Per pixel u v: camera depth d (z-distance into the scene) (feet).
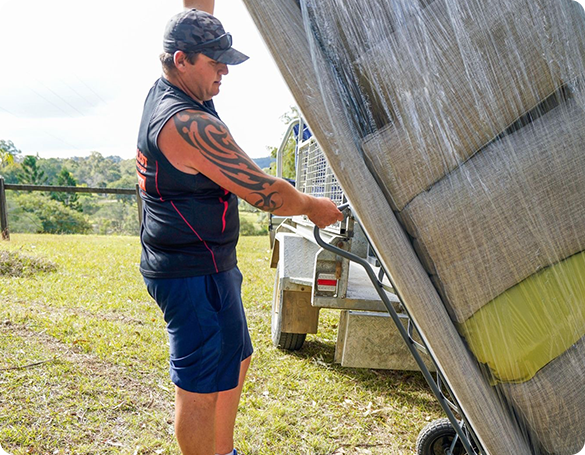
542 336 5.05
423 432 7.83
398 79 4.62
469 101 4.66
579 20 4.80
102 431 8.97
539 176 4.87
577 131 4.93
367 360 11.05
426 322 4.85
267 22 4.57
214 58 5.71
